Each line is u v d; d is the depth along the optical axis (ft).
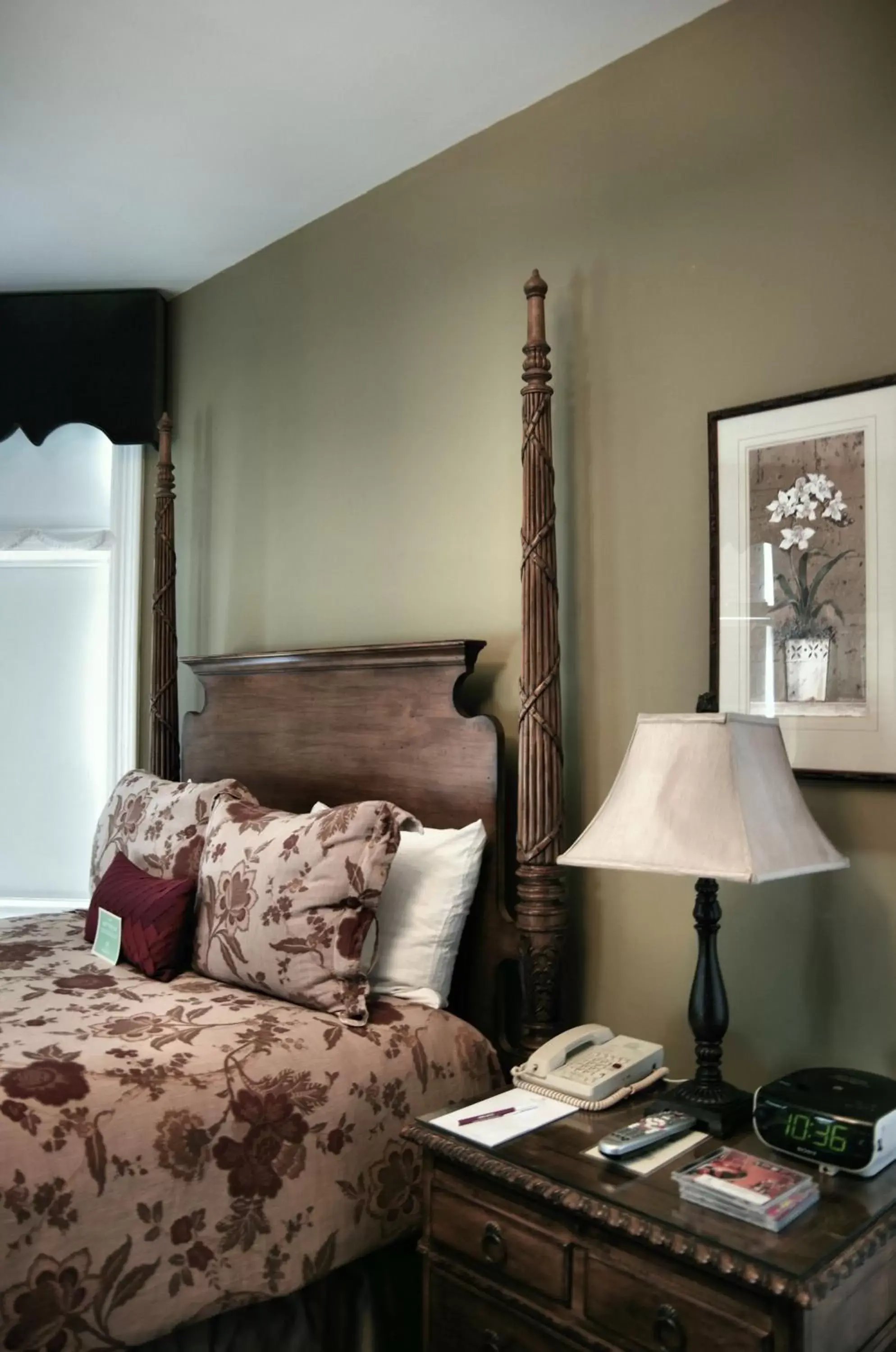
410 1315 6.19
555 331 7.47
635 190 7.04
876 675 5.69
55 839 11.78
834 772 5.80
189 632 11.03
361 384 9.11
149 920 6.98
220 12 6.72
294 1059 5.66
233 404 10.56
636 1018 6.72
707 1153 4.90
